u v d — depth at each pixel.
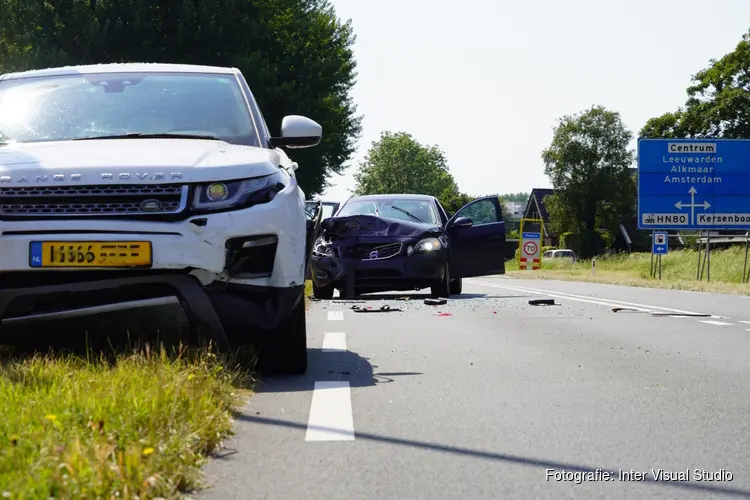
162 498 3.61
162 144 7.13
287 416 5.59
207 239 6.41
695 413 5.79
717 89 79.06
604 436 5.11
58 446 3.77
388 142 158.12
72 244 6.30
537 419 5.56
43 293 6.32
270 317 6.67
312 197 47.00
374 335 10.19
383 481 4.18
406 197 18.06
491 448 4.82
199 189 6.51
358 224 16.48
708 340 9.94
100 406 4.66
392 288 16.89
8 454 3.77
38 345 6.81
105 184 6.41
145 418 4.59
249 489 4.04
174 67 8.54
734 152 33.62
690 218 33.62
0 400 4.91
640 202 33.66
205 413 4.91
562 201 111.75
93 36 36.78
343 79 51.62
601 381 7.02
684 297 18.55
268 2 42.34
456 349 8.91
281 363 7.19
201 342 6.57
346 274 16.34
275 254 6.66
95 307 6.31
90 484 3.44
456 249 17.64
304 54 43.41
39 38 37.88
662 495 3.98
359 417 5.58
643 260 64.00
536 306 15.08
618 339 9.96
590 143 110.81
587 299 17.58
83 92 8.09
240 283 6.57
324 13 55.09
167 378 5.48
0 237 6.33
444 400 6.16
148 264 6.33
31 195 6.38
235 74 8.51
